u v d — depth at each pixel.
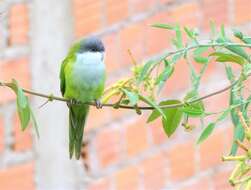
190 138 8.25
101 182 8.11
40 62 8.12
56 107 8.17
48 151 8.16
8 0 8.12
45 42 8.10
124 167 8.10
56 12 8.12
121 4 8.12
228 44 4.58
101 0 8.10
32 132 8.17
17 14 8.12
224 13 8.40
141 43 8.13
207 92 8.26
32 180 8.15
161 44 8.13
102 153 8.09
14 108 8.05
